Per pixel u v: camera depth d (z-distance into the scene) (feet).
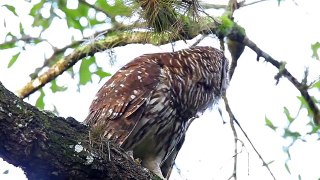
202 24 37.83
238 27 42.37
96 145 26.27
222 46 42.27
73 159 25.14
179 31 37.24
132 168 27.63
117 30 40.57
